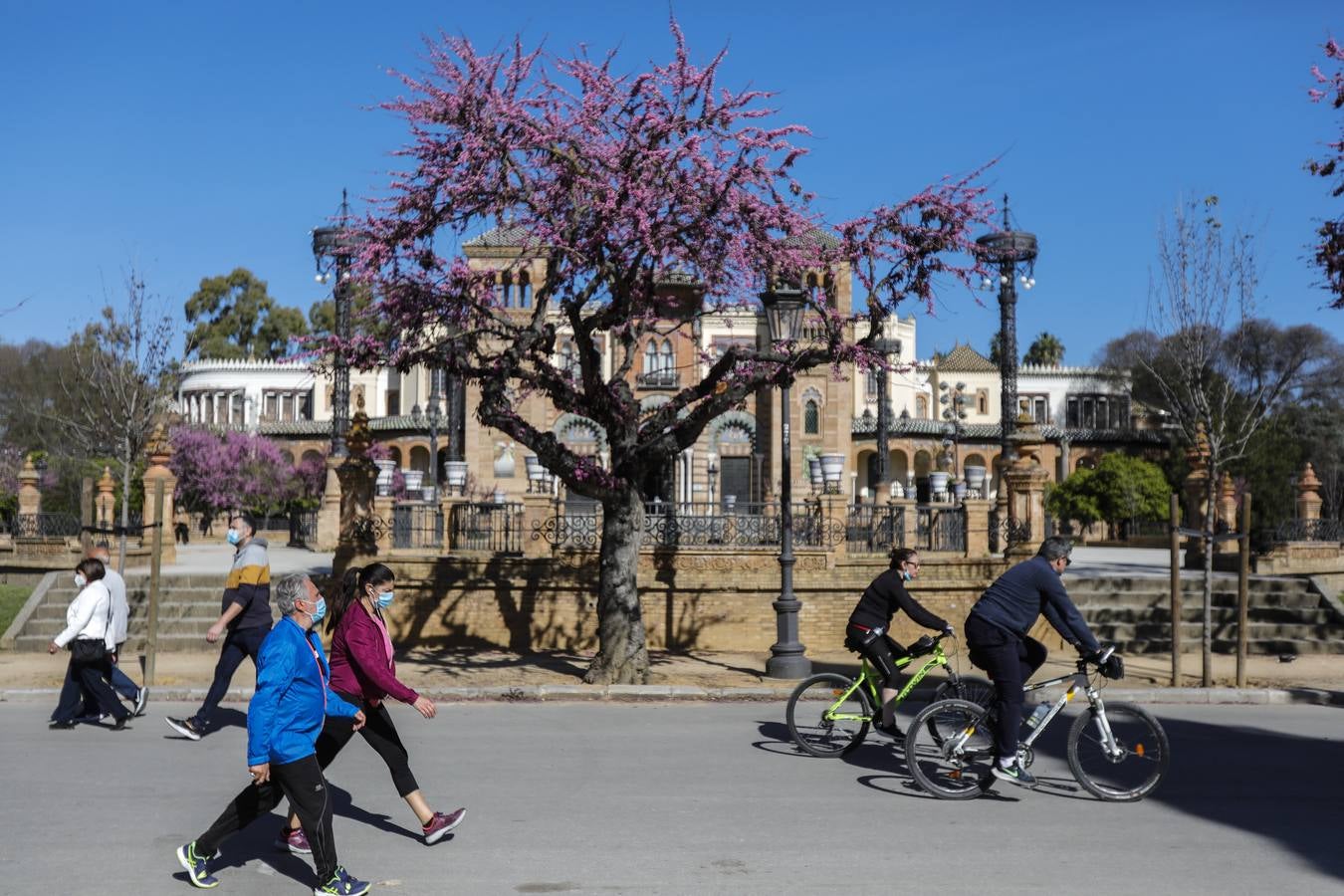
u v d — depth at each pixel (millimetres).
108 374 26469
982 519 20656
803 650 15891
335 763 10297
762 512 20703
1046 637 19422
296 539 40594
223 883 6742
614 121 14367
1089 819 8391
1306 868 7215
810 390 55719
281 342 89500
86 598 11781
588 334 15125
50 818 8172
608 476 14992
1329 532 26109
